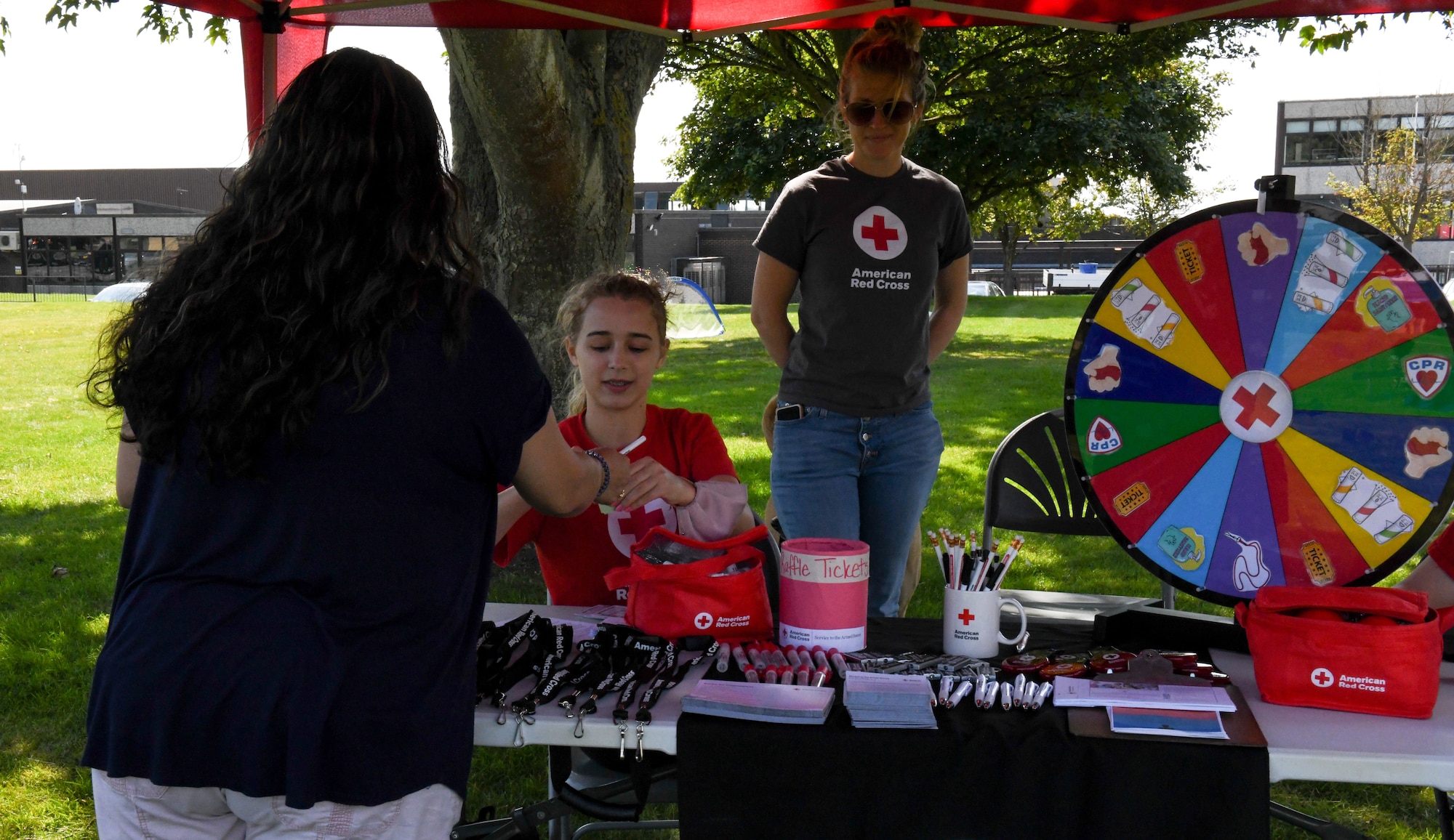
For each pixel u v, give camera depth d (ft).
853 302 8.95
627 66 14.58
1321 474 5.90
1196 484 6.12
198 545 4.22
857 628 5.93
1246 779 4.40
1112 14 11.41
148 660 4.10
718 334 65.67
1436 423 5.68
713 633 5.88
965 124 54.54
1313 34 25.14
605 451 5.73
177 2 9.71
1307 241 5.86
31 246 148.05
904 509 9.36
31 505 23.13
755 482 23.88
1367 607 5.06
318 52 11.46
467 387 4.29
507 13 11.53
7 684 13.39
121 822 4.21
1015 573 18.06
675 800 6.47
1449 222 95.91
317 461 4.09
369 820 4.13
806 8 11.73
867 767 4.60
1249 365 5.99
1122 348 6.19
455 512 4.40
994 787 4.56
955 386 40.96
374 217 4.20
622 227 14.83
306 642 4.07
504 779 11.02
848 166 9.20
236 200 4.30
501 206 14.39
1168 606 9.03
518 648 5.80
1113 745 4.50
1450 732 4.70
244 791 4.02
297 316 4.01
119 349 4.29
